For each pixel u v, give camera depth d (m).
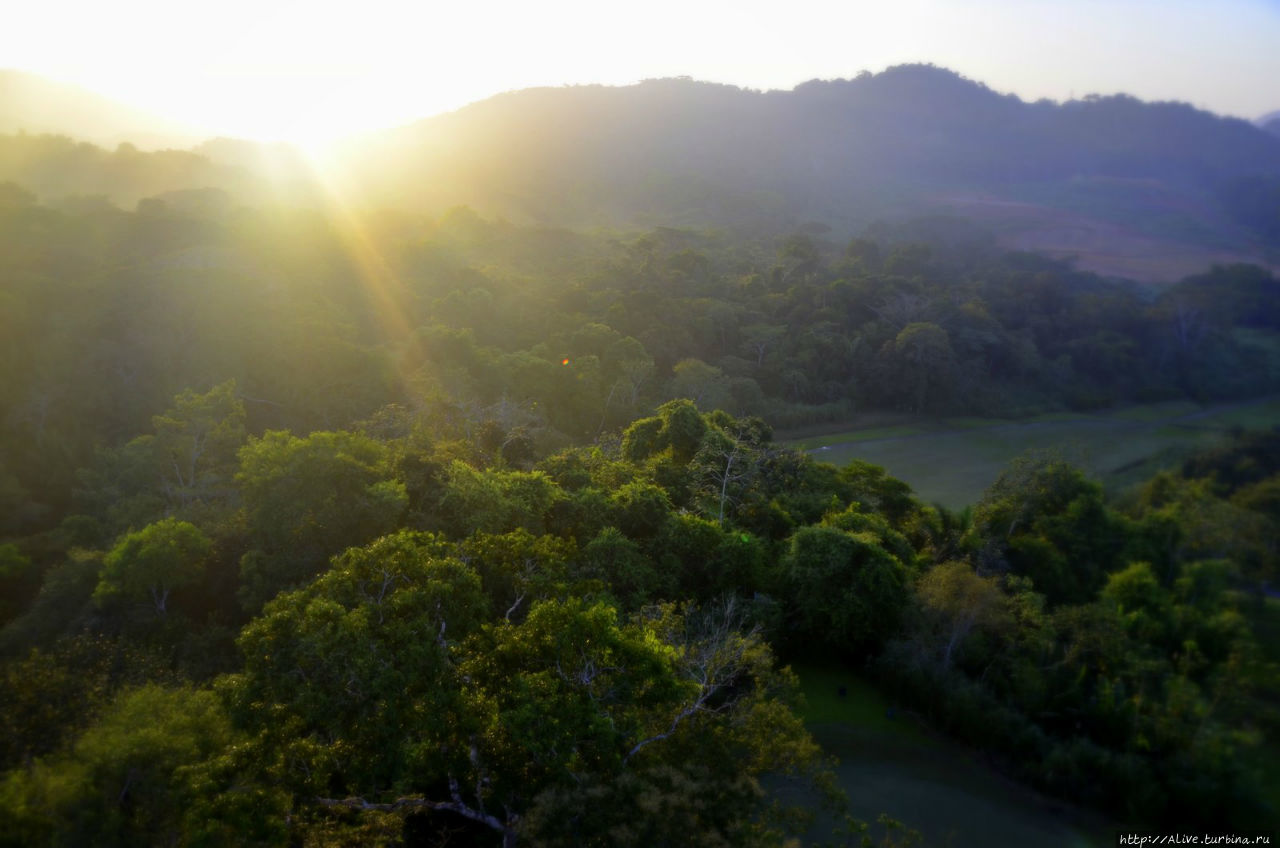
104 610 29.05
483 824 18.98
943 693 25.58
